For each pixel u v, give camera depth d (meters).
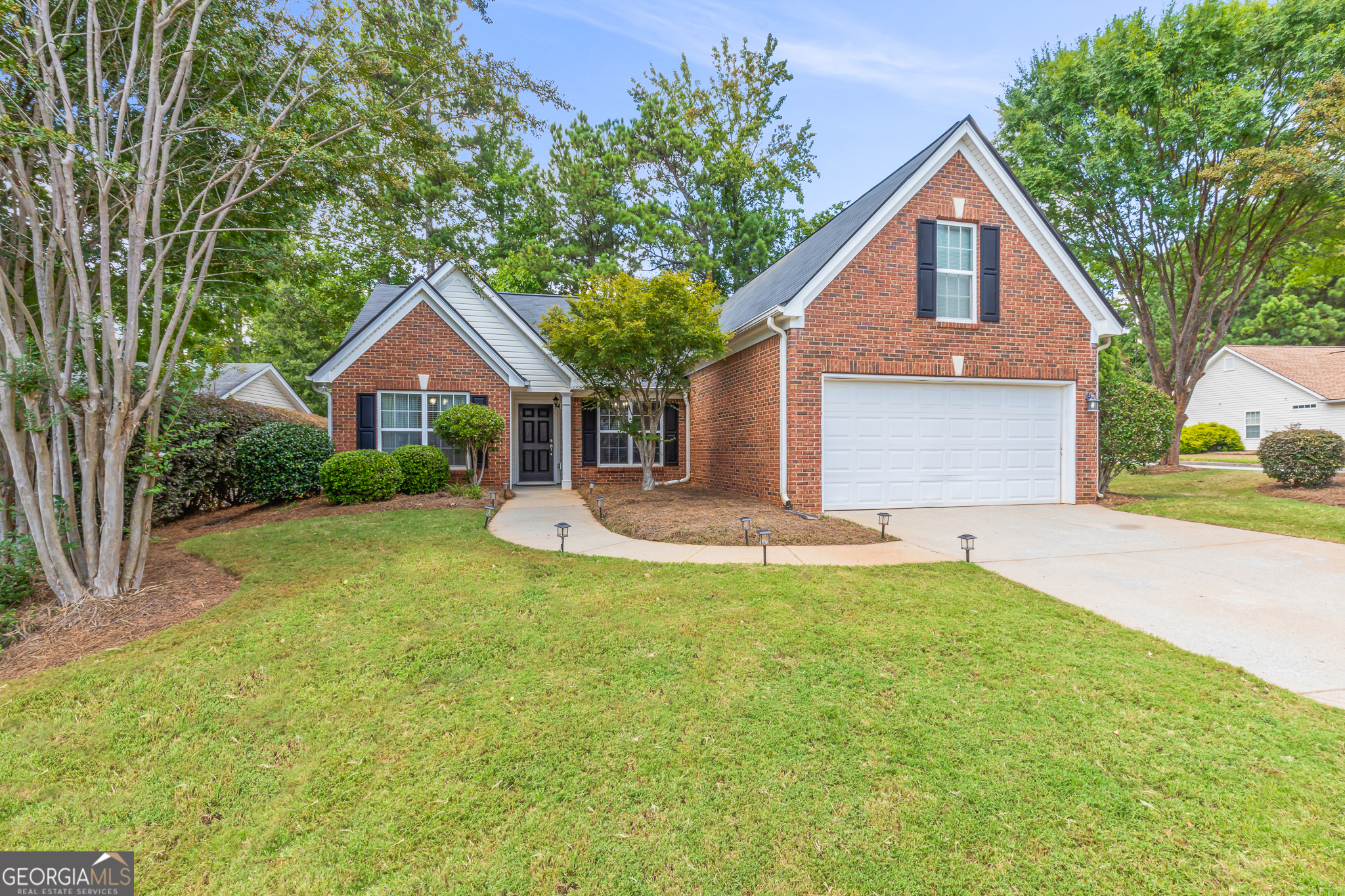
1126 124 13.97
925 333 9.67
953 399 10.00
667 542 7.38
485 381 13.24
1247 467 17.03
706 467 13.85
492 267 24.45
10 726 3.08
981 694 3.26
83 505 4.91
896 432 9.79
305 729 3.01
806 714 3.08
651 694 3.31
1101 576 5.57
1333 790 2.41
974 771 2.58
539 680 3.49
